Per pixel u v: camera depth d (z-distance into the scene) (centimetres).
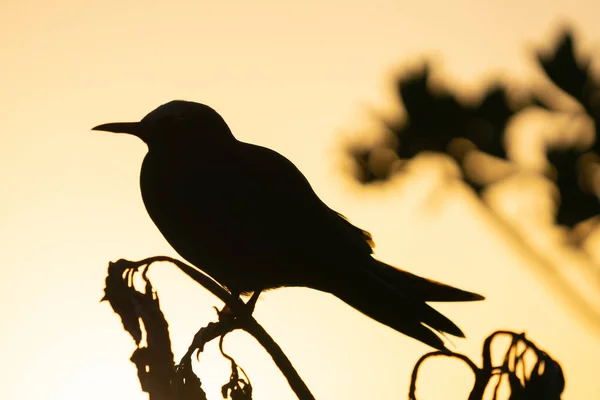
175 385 520
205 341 583
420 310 773
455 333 761
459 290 750
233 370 545
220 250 823
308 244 830
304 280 843
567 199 884
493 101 899
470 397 498
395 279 799
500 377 494
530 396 486
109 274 530
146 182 830
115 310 524
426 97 906
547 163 893
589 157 886
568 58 880
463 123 902
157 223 834
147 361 517
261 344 564
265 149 857
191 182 813
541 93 896
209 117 848
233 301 567
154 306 523
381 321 812
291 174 846
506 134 898
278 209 825
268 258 826
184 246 830
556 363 490
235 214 816
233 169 823
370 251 853
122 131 845
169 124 836
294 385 547
